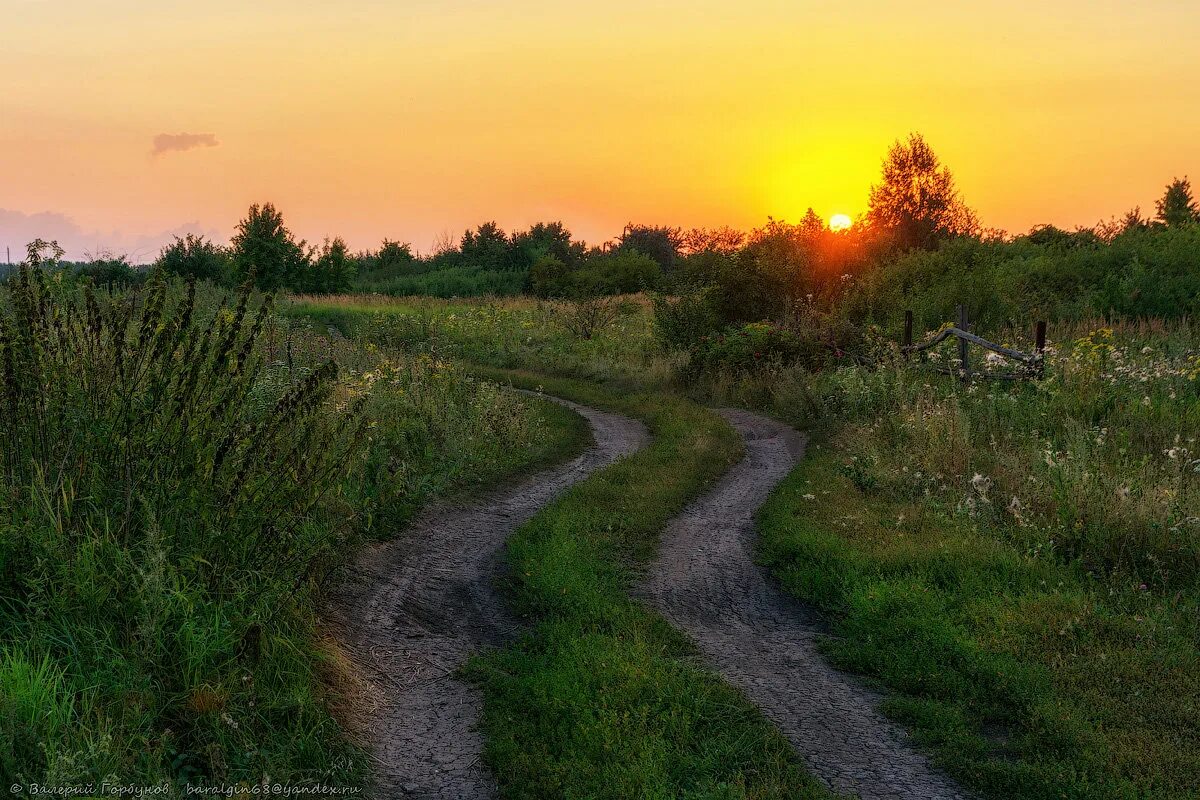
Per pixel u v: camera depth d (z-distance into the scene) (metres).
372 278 70.62
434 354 18.25
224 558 4.61
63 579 3.99
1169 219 43.66
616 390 19.25
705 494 10.22
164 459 4.67
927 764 4.28
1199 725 4.45
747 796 3.87
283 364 10.42
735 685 5.21
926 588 6.46
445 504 9.05
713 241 44.09
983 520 7.91
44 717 3.33
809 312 19.94
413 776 4.10
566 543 7.46
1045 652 5.34
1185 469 8.12
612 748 4.20
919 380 13.69
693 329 21.75
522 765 4.09
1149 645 5.37
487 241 72.81
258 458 5.00
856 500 9.16
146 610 3.94
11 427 4.45
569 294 52.25
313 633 4.97
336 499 7.41
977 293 19.03
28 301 4.62
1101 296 19.73
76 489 4.50
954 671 5.18
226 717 3.74
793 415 15.02
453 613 6.30
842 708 4.93
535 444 12.64
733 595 6.99
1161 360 12.72
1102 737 4.32
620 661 5.19
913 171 30.89
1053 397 11.00
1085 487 7.67
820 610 6.66
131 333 5.12
